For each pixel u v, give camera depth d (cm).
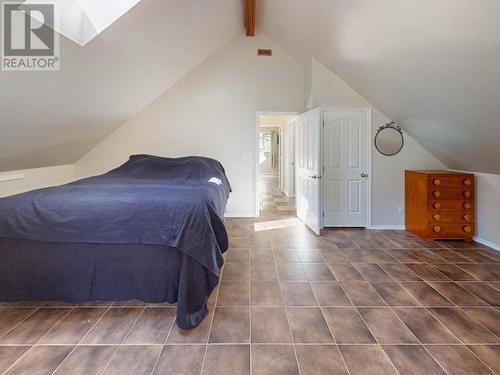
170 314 206
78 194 231
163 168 380
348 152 423
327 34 333
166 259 205
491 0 157
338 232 408
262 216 504
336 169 424
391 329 186
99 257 207
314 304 217
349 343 173
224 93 473
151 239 199
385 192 422
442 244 354
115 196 224
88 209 204
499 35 172
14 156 329
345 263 296
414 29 221
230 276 266
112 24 230
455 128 300
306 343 173
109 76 298
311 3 304
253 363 157
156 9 256
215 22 374
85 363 157
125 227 200
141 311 210
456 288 241
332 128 419
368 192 423
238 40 468
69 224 200
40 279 208
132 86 361
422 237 374
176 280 206
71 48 219
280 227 434
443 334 181
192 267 201
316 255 320
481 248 338
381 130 413
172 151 474
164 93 467
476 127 270
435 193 360
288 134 724
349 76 384
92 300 210
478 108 244
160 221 201
